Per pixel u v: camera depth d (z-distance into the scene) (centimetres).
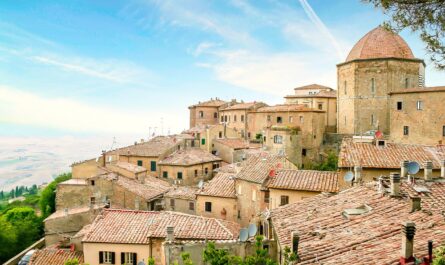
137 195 4656
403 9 1281
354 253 1316
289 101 8881
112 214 3353
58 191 4806
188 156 6606
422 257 1143
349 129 6669
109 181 4769
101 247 3006
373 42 6619
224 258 1655
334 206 1927
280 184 3484
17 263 4006
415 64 6400
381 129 6319
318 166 6519
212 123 10344
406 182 1964
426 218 1528
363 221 1641
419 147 3209
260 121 8062
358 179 2628
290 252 1402
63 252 3447
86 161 5478
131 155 6631
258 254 1697
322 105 8112
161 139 7612
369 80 6425
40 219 5672
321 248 1426
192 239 2848
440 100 5250
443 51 1252
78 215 4203
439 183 1953
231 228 3139
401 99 5628
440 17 1235
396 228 1484
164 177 6431
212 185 4494
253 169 4184
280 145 6525
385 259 1198
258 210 3744
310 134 6988
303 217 1873
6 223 4906
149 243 2936
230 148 7138
